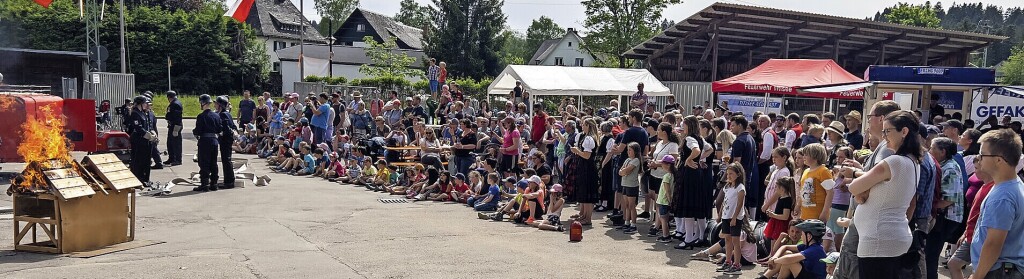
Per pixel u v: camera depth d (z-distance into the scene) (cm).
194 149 1953
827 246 671
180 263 689
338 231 881
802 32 2719
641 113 973
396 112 1833
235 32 5412
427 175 1258
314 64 5462
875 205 452
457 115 1648
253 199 1130
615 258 765
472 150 1333
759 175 982
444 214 1050
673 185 841
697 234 832
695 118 830
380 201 1166
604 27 4553
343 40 7231
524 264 724
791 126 1144
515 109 1955
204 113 1200
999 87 1566
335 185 1370
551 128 1338
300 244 800
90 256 711
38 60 2325
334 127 1791
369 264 711
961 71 1586
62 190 706
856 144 934
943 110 1639
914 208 478
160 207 1028
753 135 1034
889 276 448
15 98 1162
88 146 1272
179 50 5059
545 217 976
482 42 5575
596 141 984
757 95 2056
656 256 779
